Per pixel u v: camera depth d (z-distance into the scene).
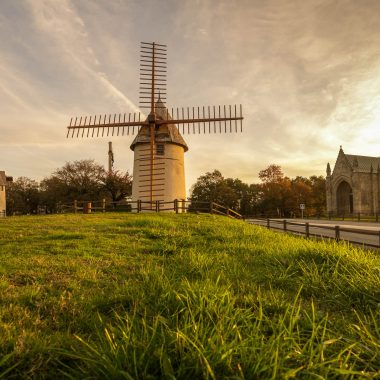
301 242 10.83
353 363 2.65
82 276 6.16
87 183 55.84
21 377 2.79
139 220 15.68
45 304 4.61
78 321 4.01
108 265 7.25
